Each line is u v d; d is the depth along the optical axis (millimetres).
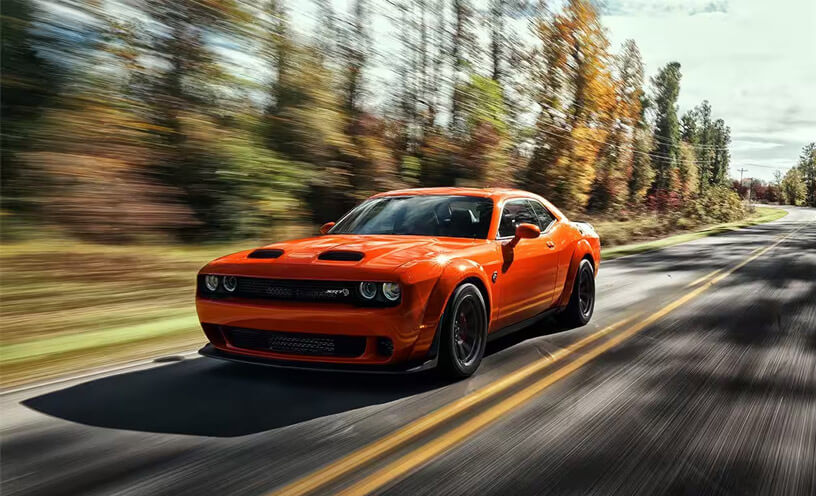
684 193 49969
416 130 16828
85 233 9070
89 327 6109
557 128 23297
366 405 3863
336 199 13812
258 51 11945
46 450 3135
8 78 8594
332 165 13367
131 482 2756
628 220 30547
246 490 2672
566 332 6227
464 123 17766
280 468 2908
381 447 3174
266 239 11844
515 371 4688
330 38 13961
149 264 8867
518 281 5160
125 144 9656
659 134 59562
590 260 6781
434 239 4875
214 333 4398
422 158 16531
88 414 3686
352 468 2908
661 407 3855
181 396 4031
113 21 9461
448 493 2662
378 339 3949
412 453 3096
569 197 24203
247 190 11414
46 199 8734
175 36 10469
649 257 15719
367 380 4414
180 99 11023
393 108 15992
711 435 3379
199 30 10727
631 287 9742
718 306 7883
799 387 4316
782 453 3133
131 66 10117
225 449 3146
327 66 13742
